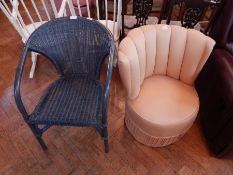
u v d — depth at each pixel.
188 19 1.49
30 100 1.63
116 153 1.33
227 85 1.07
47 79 1.81
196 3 1.38
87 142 1.39
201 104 1.46
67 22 1.13
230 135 1.08
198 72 1.18
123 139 1.40
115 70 1.83
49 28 1.12
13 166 1.26
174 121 1.09
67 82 1.27
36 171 1.25
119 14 1.50
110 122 1.50
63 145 1.37
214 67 1.24
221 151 1.22
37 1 2.75
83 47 1.18
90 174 1.24
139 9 1.53
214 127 1.24
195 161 1.30
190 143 1.39
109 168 1.26
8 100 1.63
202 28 1.70
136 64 1.02
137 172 1.25
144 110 1.13
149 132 1.19
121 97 1.67
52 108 1.09
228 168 1.27
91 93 1.19
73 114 1.05
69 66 1.27
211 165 1.28
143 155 1.32
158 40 1.14
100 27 1.11
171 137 1.21
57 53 1.20
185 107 1.14
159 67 1.27
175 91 1.22
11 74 1.85
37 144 1.37
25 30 1.53
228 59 1.19
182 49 1.15
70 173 1.24
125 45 1.01
